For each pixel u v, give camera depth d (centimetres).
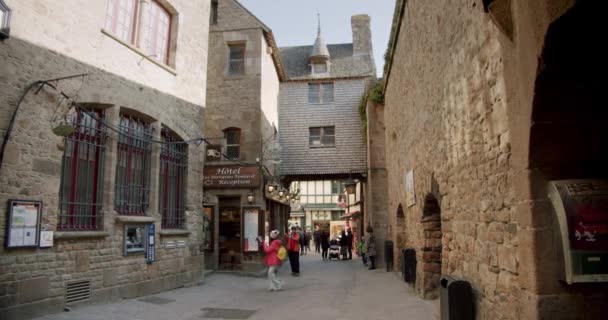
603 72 349
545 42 334
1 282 660
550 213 394
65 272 779
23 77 715
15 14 707
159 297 991
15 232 681
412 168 1101
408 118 1153
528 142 393
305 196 4669
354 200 3116
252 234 1575
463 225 632
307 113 2167
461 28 618
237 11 1788
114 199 919
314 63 2295
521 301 424
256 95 1719
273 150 1933
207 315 836
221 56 1766
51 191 753
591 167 396
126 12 996
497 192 491
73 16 823
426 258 959
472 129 578
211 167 1641
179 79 1174
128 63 970
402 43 1239
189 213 1202
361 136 2109
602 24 313
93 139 886
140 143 1024
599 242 373
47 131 753
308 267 1950
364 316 814
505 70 440
